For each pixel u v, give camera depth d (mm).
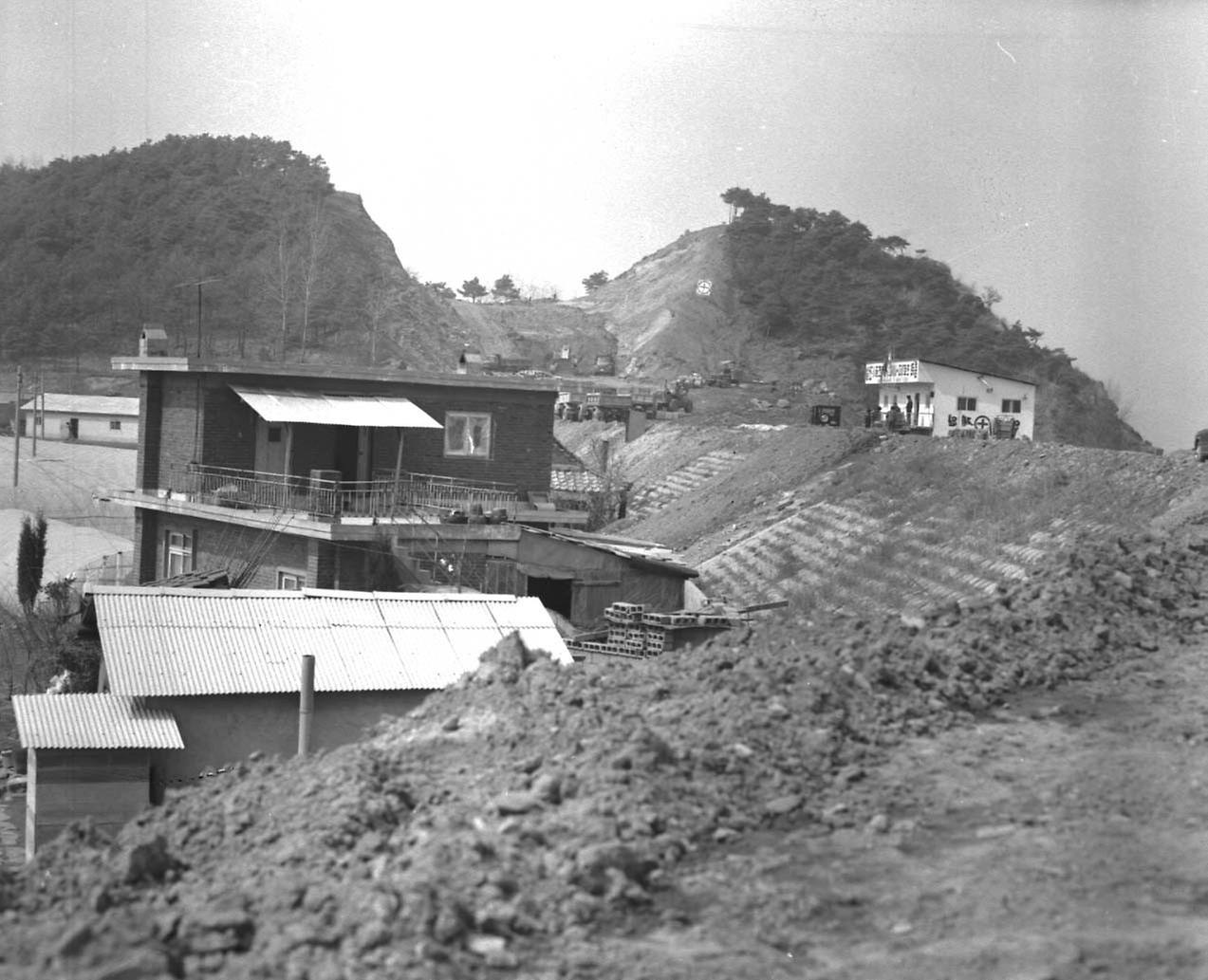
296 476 33938
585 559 32250
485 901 7047
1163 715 9602
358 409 35125
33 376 99562
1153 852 7668
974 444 43531
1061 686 10383
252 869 7652
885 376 65812
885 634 11258
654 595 32531
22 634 34781
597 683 10344
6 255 115000
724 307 149250
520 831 7812
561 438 78875
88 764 18156
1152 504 32312
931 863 7707
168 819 8961
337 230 133125
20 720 18297
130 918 6980
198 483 35594
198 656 19562
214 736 19125
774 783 8688
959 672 10328
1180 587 12281
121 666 19125
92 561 47875
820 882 7520
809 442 53156
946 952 6746
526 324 173375
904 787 8664
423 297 139250
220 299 115188
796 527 43219
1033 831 8008
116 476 66375
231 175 131000
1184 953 6645
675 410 84500
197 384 35781
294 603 21281
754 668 10344
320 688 19359
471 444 38031
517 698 10078
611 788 8242
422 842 7695
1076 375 74812
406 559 31859
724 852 7926
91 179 125562
